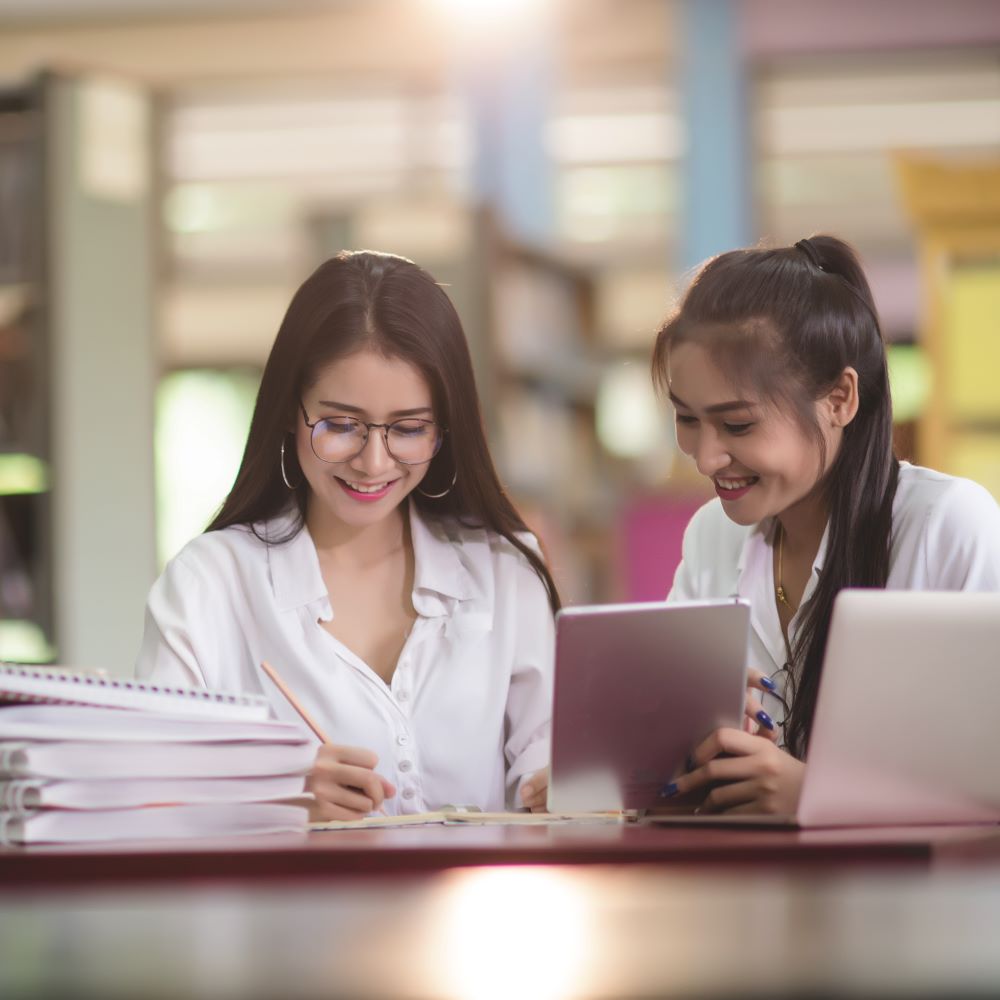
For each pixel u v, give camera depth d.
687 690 1.84
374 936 0.73
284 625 2.39
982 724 1.73
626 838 1.57
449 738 2.39
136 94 7.23
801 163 10.48
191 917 0.81
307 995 0.58
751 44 9.56
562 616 1.74
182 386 11.24
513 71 10.01
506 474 7.55
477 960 0.64
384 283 2.31
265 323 11.27
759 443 2.18
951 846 1.52
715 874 1.26
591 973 0.60
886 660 1.67
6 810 1.58
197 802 1.66
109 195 7.10
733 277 2.22
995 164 6.12
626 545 6.29
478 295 7.63
